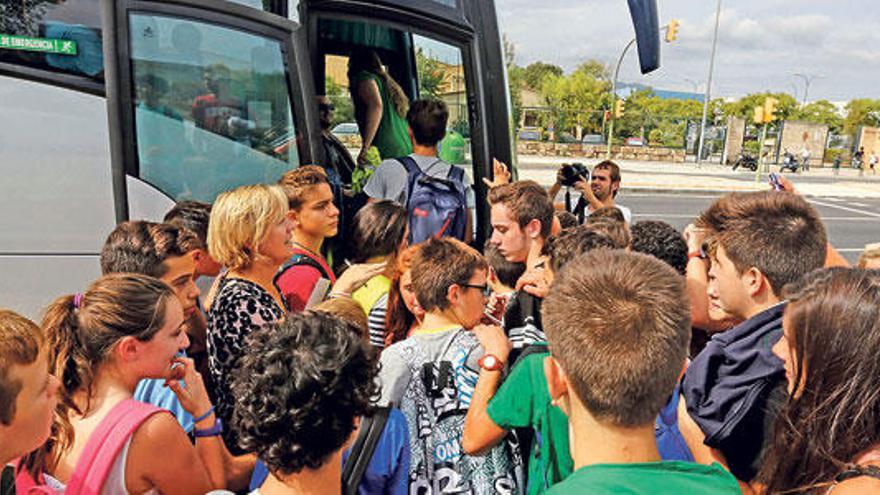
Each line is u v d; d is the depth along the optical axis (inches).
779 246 75.6
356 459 69.9
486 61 175.9
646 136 1780.3
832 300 54.8
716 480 51.9
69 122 133.4
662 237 101.0
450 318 90.8
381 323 110.7
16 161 130.7
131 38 134.6
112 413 67.1
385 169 166.1
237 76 145.4
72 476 64.1
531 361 77.8
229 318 93.5
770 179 113.3
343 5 161.8
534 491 79.2
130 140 136.2
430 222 160.6
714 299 82.6
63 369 66.9
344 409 56.4
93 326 67.5
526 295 97.0
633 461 52.7
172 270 92.5
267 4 153.0
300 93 149.8
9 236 131.7
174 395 85.9
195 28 140.5
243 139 147.4
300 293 121.8
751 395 69.0
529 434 85.0
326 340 58.1
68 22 132.6
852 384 52.1
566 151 1573.6
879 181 1492.4
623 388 51.9
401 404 83.4
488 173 177.8
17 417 54.7
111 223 137.1
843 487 50.9
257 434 55.4
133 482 66.2
